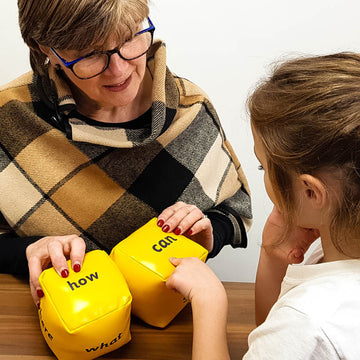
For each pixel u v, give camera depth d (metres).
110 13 0.67
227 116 1.56
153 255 0.71
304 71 0.54
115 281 0.66
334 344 0.47
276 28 1.46
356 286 0.51
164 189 0.96
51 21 0.69
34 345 0.69
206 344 0.60
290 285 0.58
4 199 0.93
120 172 0.94
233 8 1.42
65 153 0.92
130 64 0.78
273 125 0.54
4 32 1.39
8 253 0.87
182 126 0.98
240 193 1.14
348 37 1.49
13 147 0.92
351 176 0.48
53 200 0.92
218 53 1.48
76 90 0.94
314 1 1.42
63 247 0.73
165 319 0.73
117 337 0.65
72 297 0.63
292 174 0.54
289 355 0.49
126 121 0.97
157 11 1.41
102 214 0.94
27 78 0.96
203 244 0.89
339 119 0.47
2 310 0.76
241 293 0.86
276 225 0.81
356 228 0.50
